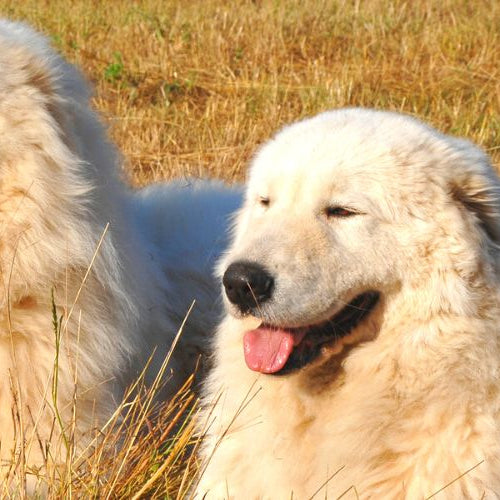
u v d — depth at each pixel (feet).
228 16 60.18
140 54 53.62
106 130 21.38
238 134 40.73
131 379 20.89
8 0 62.03
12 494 17.24
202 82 49.21
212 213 25.68
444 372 15.46
